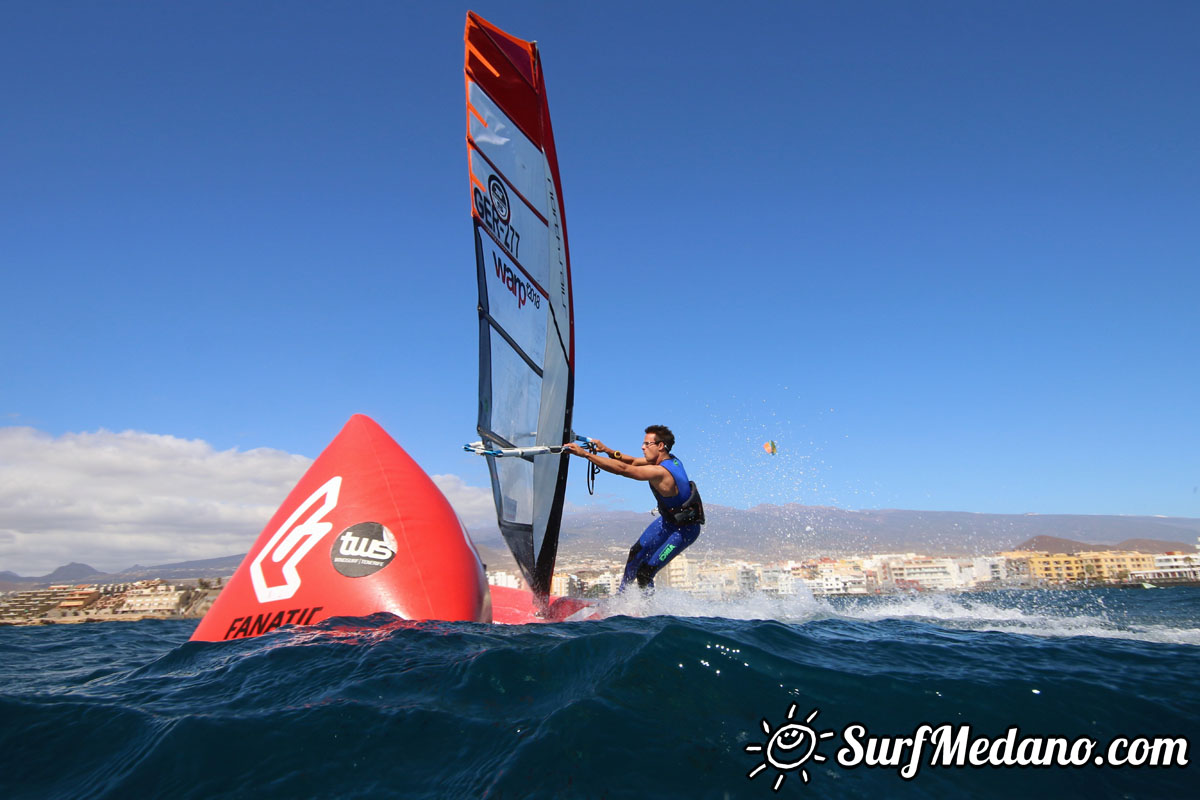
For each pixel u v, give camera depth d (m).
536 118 6.57
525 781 2.03
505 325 6.86
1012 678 3.13
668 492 6.24
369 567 4.65
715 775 2.12
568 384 6.57
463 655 3.27
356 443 5.57
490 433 6.84
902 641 3.92
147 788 2.12
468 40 6.27
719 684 2.82
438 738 2.38
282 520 5.11
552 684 2.87
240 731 2.45
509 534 7.00
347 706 2.63
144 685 3.22
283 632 4.03
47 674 4.65
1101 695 2.93
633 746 2.26
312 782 2.11
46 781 2.25
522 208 6.77
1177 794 2.16
